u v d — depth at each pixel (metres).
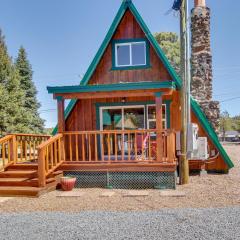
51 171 11.83
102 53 15.22
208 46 17.89
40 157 11.28
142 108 15.01
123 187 12.20
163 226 6.89
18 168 12.89
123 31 15.34
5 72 34.75
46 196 10.84
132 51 15.27
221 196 9.98
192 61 18.05
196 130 13.12
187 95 13.15
